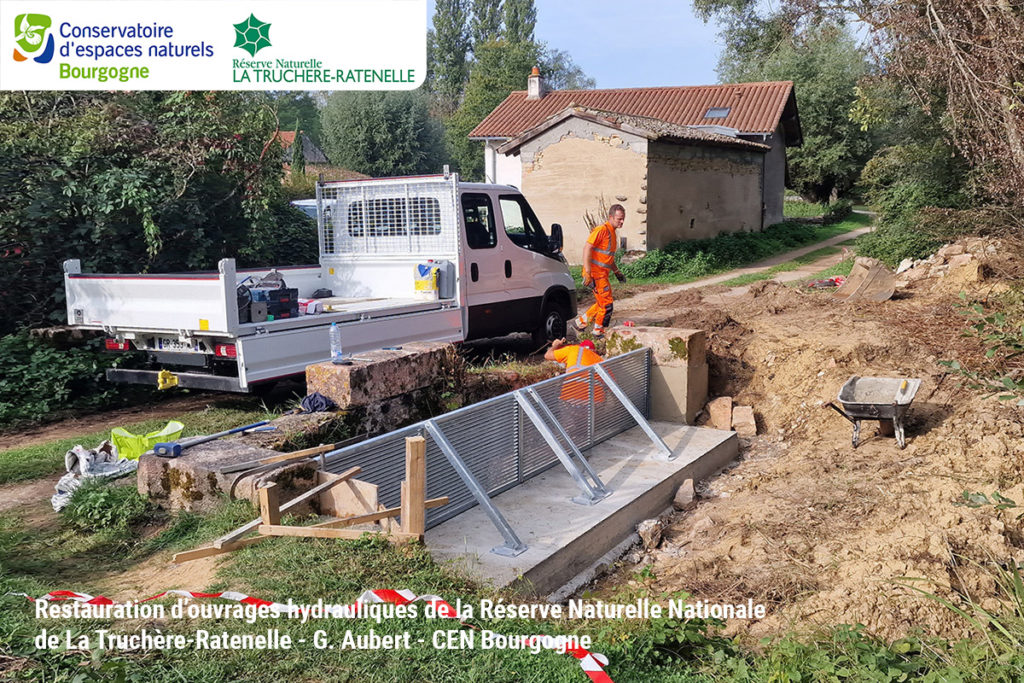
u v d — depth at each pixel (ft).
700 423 28.84
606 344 29.48
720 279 65.36
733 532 19.80
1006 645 13.55
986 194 46.32
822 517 19.99
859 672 12.64
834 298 40.65
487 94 181.78
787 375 30.66
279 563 13.38
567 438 21.65
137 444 20.27
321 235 35.70
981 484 20.20
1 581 13.25
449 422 18.78
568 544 17.38
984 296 37.19
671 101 103.14
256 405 29.09
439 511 18.47
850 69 131.95
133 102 38.81
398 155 156.04
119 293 27.45
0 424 27.32
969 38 36.04
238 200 40.57
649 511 21.17
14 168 32.68
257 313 25.40
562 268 39.40
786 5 45.29
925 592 15.61
